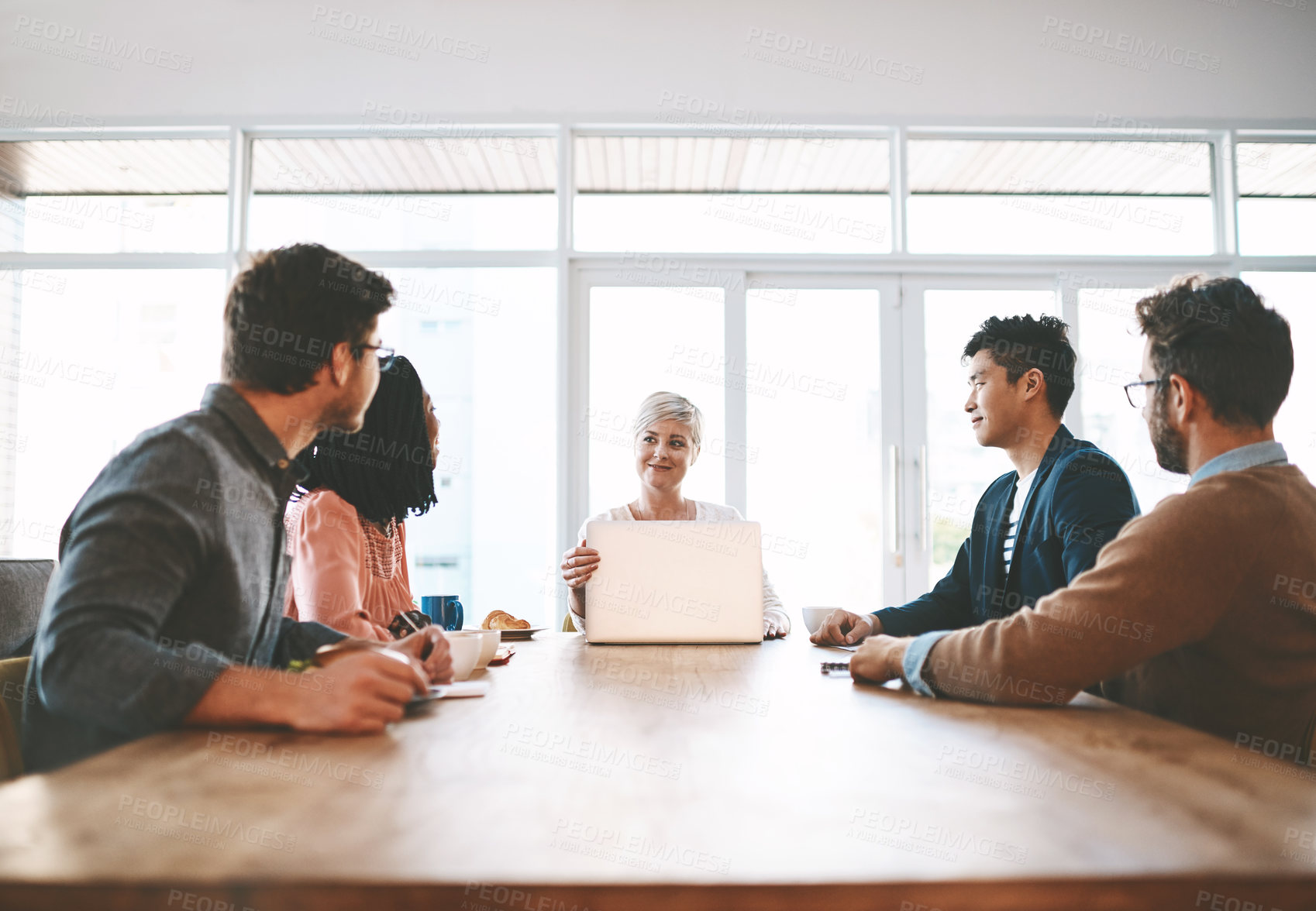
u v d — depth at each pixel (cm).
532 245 398
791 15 391
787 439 396
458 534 390
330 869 48
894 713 96
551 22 389
